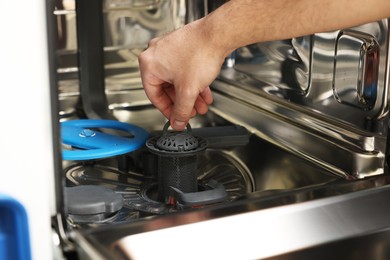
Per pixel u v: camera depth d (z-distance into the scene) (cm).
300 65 105
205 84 85
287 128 105
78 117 126
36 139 56
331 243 65
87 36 127
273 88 113
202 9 133
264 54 115
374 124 91
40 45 56
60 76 129
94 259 58
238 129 108
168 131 92
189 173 87
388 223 68
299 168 97
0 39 54
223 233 63
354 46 93
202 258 61
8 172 56
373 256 67
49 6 57
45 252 59
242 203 68
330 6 70
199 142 90
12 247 57
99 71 129
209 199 81
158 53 86
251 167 100
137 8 132
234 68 126
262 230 64
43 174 57
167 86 92
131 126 107
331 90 99
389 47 87
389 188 72
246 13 77
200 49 82
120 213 83
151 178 96
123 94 133
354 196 70
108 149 95
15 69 55
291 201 68
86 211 76
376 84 90
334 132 96
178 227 63
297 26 73
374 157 90
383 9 69
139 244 61
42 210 58
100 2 127
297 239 64
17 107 55
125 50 133
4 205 56
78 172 97
